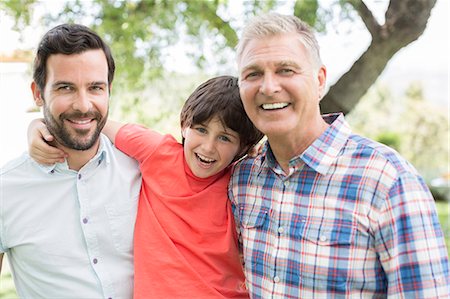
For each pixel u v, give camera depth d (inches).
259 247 82.4
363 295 74.2
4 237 86.2
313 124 79.9
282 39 76.9
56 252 85.3
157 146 92.5
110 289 85.5
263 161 85.7
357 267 73.6
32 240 85.2
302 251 77.0
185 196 88.9
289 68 76.5
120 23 213.2
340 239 74.3
